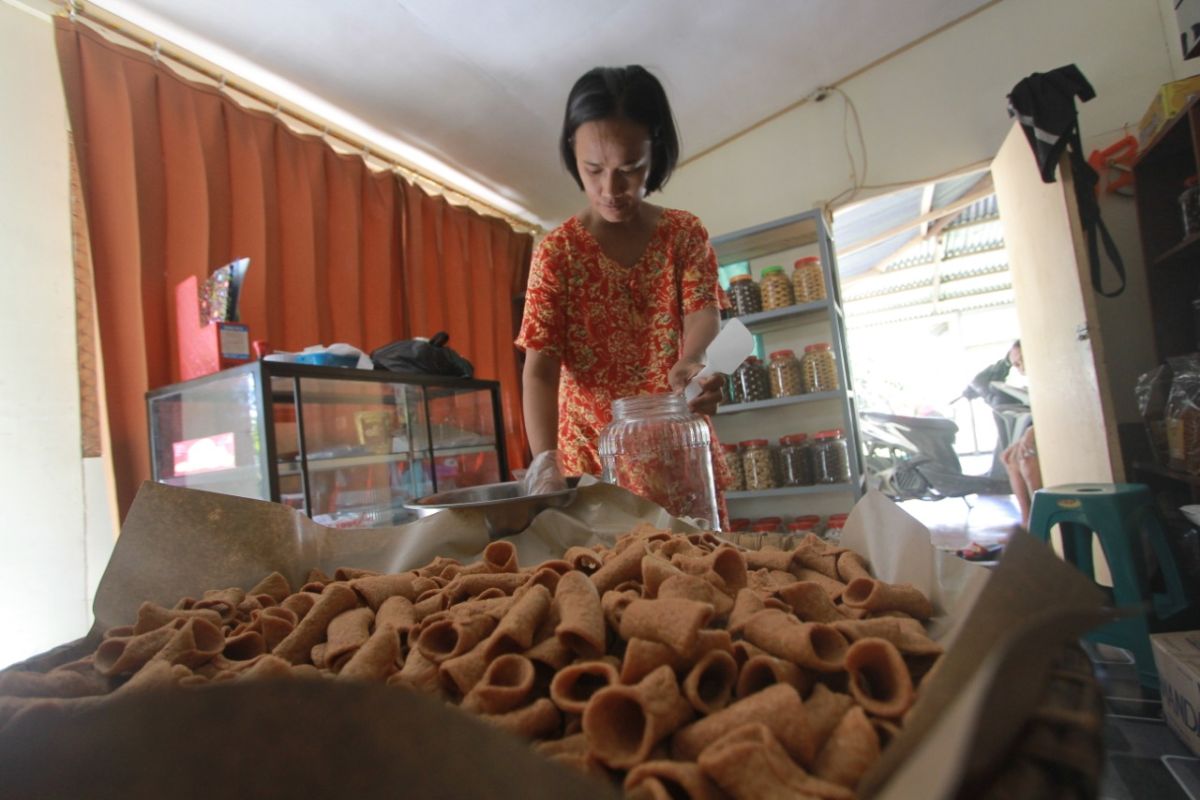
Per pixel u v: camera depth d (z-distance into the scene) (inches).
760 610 15.5
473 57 73.4
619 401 34.2
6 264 51.8
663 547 21.5
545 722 12.7
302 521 26.7
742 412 100.3
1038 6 82.1
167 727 8.7
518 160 96.3
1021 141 73.6
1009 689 7.5
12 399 51.5
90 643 20.8
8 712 13.4
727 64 84.5
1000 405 126.4
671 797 10.2
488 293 101.4
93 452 54.1
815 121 96.7
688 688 12.4
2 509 50.4
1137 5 77.2
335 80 71.6
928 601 17.1
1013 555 9.7
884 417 136.8
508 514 28.5
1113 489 48.9
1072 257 63.9
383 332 81.0
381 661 15.5
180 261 59.3
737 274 94.5
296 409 48.1
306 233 71.6
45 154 54.4
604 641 14.7
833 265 93.7
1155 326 65.6
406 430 59.8
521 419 106.5
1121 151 72.9
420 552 26.7
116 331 54.9
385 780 8.1
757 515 97.6
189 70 64.1
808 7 77.4
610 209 40.3
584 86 38.2
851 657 12.4
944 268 177.3
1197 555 53.5
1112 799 30.0
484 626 16.4
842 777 10.2
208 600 22.0
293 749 8.4
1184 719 34.2
